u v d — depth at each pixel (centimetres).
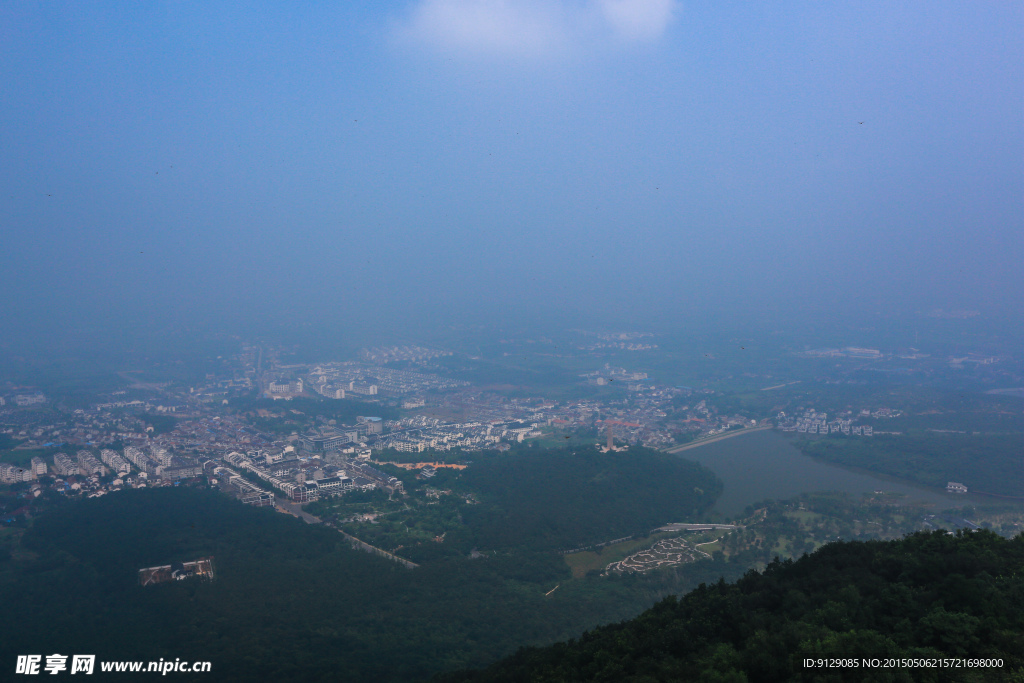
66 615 15875
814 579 12069
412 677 13250
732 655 9662
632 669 10525
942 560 11200
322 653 14250
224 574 18375
